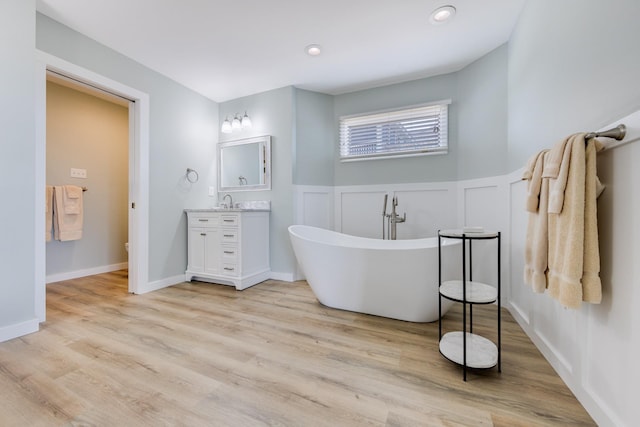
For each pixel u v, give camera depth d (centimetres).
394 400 115
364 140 316
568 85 128
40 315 190
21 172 170
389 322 197
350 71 275
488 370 136
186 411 109
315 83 301
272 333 179
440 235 147
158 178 278
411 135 293
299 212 312
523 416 106
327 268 215
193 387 123
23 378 129
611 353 96
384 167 304
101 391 120
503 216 217
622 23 94
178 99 299
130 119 263
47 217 295
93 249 344
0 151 161
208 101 338
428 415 107
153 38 222
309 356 150
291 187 306
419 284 188
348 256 205
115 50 238
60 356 148
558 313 133
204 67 268
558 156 105
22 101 170
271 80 294
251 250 290
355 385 125
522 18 186
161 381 127
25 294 173
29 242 174
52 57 199
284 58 251
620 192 92
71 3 183
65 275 316
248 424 102
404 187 294
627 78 92
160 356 149
